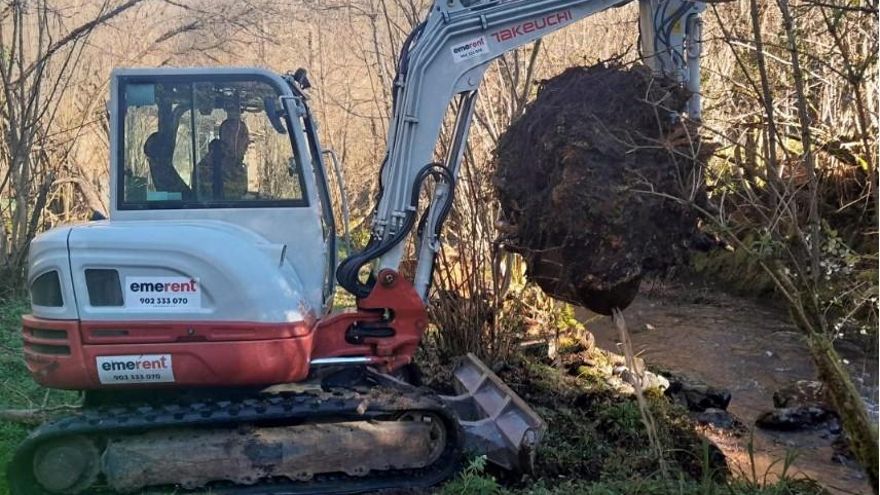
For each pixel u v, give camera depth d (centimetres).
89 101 1037
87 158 1115
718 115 702
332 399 467
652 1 529
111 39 1148
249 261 447
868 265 678
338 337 513
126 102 483
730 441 623
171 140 484
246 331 442
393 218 520
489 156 700
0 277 861
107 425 441
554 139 496
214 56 1239
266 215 489
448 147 632
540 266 516
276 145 489
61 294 438
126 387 445
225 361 441
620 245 478
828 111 827
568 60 788
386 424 475
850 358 754
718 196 560
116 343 438
